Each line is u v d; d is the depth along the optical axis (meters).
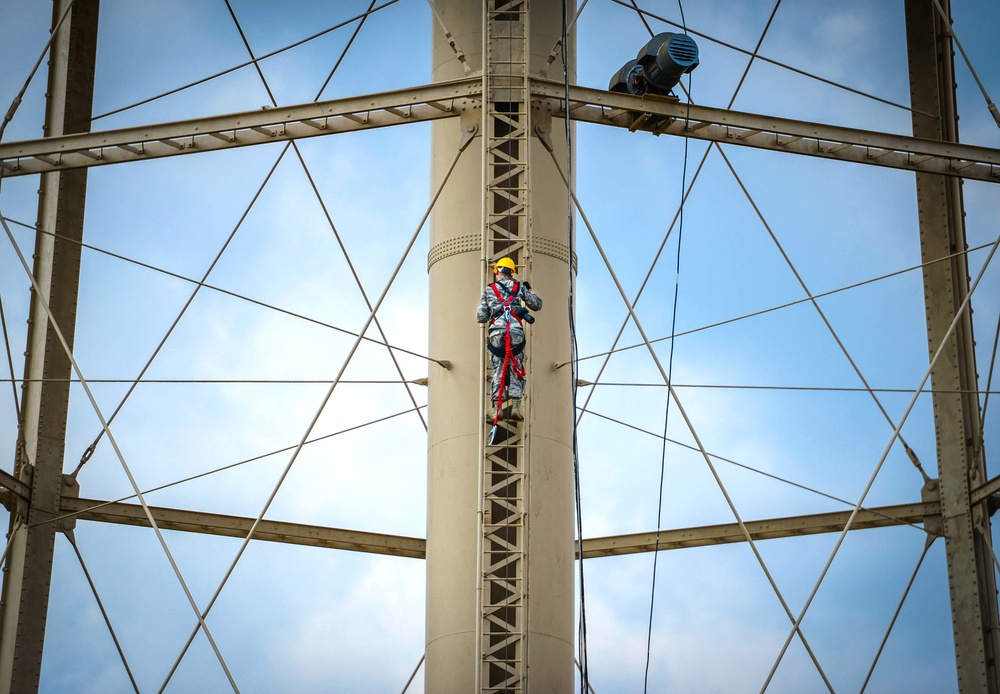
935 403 27.08
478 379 23.23
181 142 23.41
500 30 24.28
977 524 26.17
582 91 22.97
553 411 23.08
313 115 22.94
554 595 22.22
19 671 25.27
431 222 24.80
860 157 23.92
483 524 21.11
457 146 24.58
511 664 21.25
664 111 22.91
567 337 23.69
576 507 22.06
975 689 25.38
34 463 26.34
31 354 27.09
